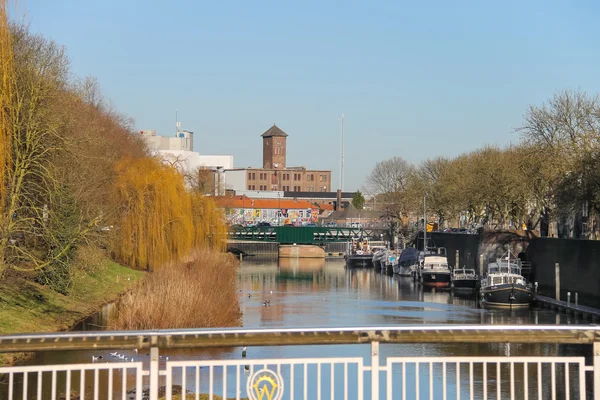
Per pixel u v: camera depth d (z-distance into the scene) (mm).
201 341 13883
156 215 78250
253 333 13836
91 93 109312
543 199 94688
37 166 46500
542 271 83062
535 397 30250
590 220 83938
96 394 14438
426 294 87312
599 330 14016
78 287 63438
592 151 74250
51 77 48531
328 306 73000
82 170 55625
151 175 79812
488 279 77562
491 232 95500
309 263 150125
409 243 142875
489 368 36938
